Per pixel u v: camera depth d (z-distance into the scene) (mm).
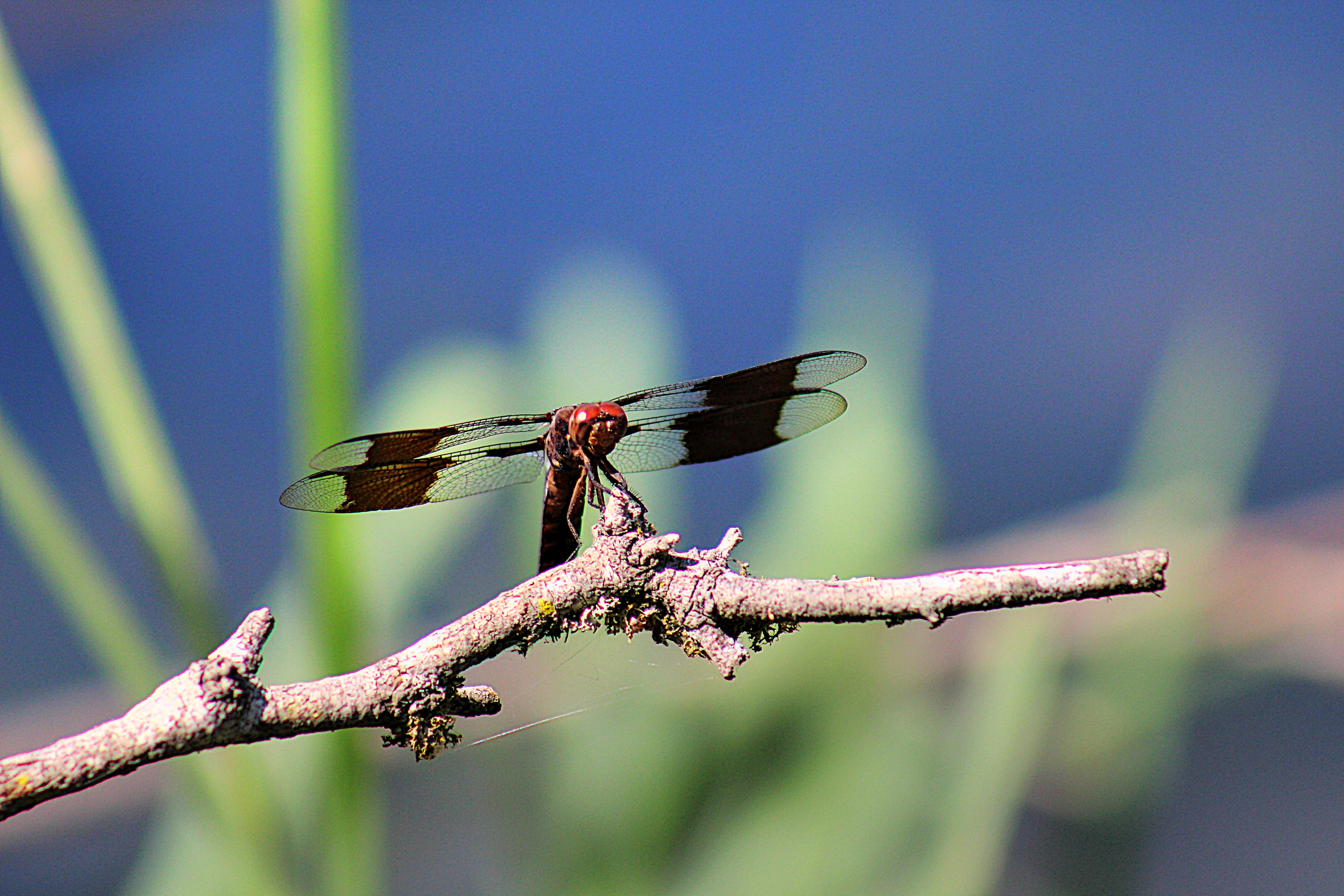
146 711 1627
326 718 1718
